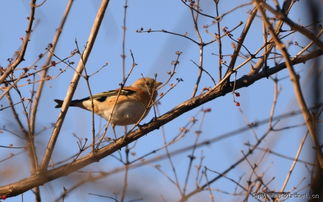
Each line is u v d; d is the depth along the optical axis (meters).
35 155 10.40
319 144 6.17
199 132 9.34
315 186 5.05
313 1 4.70
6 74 10.49
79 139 10.41
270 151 9.41
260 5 7.80
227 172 9.30
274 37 6.88
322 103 4.57
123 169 7.25
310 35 7.97
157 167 9.48
